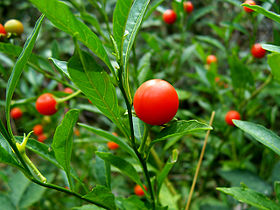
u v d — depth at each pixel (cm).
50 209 25
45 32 40
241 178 21
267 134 11
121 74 9
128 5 8
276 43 18
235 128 22
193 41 28
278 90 24
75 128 27
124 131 10
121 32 9
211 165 23
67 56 41
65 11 7
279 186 12
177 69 27
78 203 24
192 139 27
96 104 9
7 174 27
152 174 19
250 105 24
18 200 19
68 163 11
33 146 12
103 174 13
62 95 20
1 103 22
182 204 22
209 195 25
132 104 10
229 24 22
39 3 7
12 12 47
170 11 27
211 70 25
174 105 9
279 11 17
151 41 24
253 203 11
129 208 13
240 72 20
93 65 8
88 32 8
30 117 31
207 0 43
